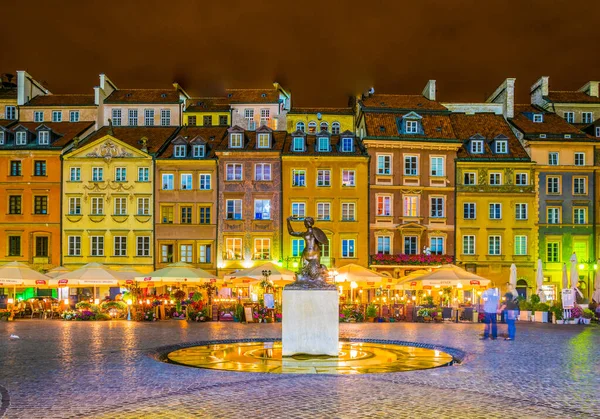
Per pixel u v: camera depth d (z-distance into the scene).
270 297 43.91
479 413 13.84
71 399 15.24
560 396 15.76
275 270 47.56
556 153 66.12
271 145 65.00
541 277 52.12
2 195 64.31
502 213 65.06
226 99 81.44
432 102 70.75
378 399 15.16
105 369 19.83
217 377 18.28
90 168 64.38
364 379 17.94
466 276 45.62
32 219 64.12
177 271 47.81
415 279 46.38
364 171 64.38
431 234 64.56
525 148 66.81
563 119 70.94
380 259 62.91
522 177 65.44
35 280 45.50
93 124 71.06
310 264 23.58
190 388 16.55
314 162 64.31
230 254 63.88
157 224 63.88
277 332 34.19
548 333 34.69
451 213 64.88
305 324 23.12
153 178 64.06
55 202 64.25
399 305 47.81
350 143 65.69
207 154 65.62
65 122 70.94
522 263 64.62
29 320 44.28
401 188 64.50
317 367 20.69
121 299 50.16
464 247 64.81
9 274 45.16
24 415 13.68
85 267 47.41
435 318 45.06
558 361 22.19
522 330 37.00
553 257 65.25
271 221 63.75
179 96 76.00
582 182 65.81
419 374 18.91
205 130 70.31
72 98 73.81
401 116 67.06
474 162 65.25
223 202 64.06
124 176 64.38
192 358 23.17
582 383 17.59
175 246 63.81
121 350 24.83
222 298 55.41
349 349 26.33
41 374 18.88
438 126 66.81
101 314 44.66
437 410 14.07
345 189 64.19
